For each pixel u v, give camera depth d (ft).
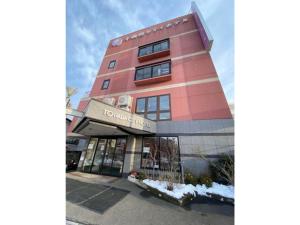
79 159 34.35
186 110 27.04
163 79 31.07
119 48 44.14
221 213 13.16
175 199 15.28
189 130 25.44
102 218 11.64
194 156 23.61
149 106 30.50
